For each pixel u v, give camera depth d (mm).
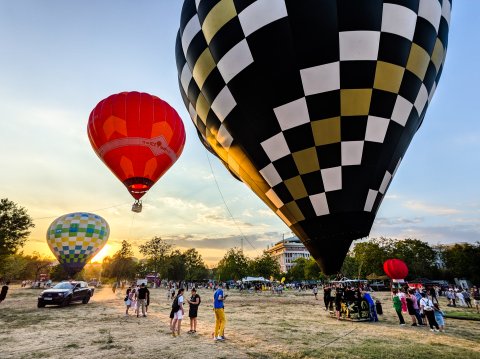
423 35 6938
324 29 6344
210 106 7945
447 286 42094
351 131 6328
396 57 6473
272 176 6891
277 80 6527
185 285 53594
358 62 6305
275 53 6523
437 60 7477
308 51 6367
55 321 10867
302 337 8281
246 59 6820
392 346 7320
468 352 6801
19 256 56375
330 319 12102
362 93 6320
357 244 53875
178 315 8375
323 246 6234
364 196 6270
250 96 6871
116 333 8633
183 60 8875
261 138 6863
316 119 6395
